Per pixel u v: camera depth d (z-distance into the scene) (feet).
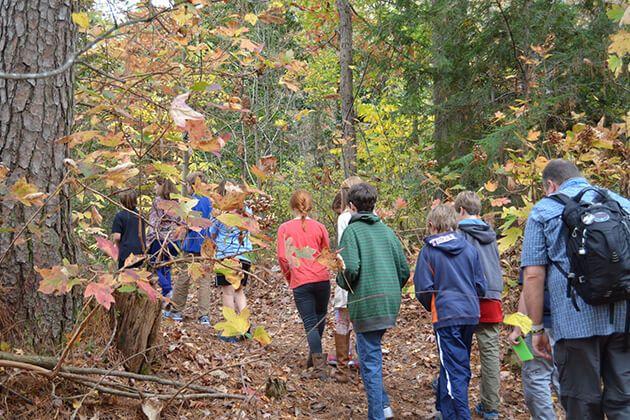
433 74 29.89
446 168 24.84
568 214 9.64
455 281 13.16
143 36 15.55
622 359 9.43
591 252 9.09
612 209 9.44
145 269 10.78
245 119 14.42
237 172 41.37
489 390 14.28
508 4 28.17
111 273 9.57
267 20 13.71
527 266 10.19
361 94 41.52
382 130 29.09
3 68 11.28
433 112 30.55
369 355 13.51
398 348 20.66
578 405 9.59
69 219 12.19
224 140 9.16
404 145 29.09
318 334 16.67
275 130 43.70
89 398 11.09
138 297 12.46
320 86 43.37
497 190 25.77
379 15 32.45
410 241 25.22
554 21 26.13
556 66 26.16
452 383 12.84
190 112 7.91
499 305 14.38
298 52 39.83
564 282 9.73
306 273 16.55
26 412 10.10
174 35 13.62
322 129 42.39
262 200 11.85
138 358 12.61
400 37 30.68
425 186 27.84
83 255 12.85
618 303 9.27
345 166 32.09
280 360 17.47
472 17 28.30
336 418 13.89
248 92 36.40
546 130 26.45
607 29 25.41
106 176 9.53
